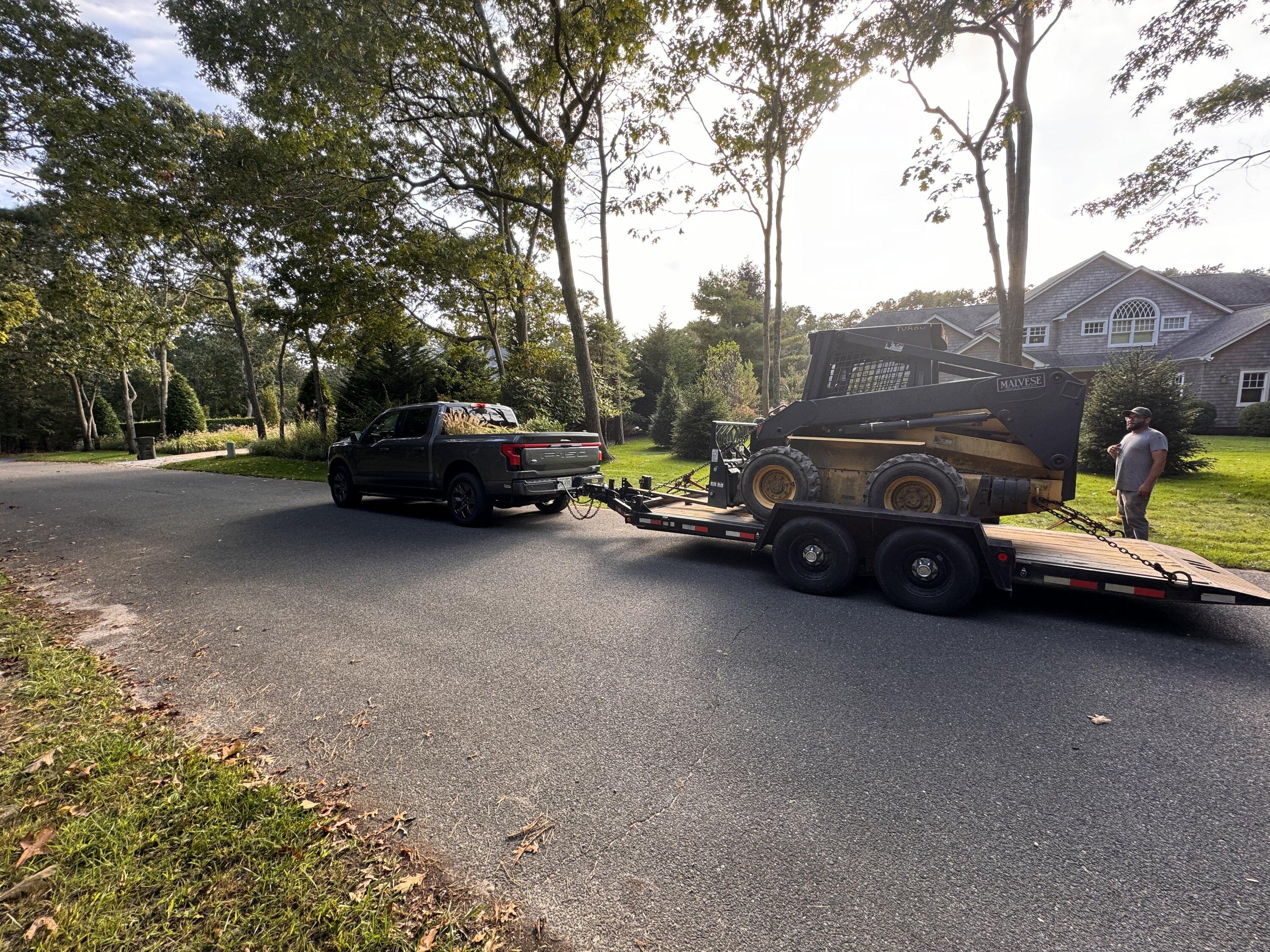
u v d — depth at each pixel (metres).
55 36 15.49
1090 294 25.58
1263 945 1.63
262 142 14.90
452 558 6.43
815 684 3.37
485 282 17.61
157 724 2.94
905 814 2.24
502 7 14.43
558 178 14.96
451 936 1.69
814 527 4.98
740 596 5.02
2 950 1.61
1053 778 2.46
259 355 44.56
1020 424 4.96
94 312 23.48
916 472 4.96
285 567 6.08
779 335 17.09
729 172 16.25
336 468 10.23
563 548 6.91
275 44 15.73
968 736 2.80
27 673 3.53
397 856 2.02
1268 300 24.20
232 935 1.67
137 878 1.87
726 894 1.85
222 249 17.84
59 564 6.25
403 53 13.97
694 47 13.57
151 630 4.32
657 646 3.95
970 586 4.35
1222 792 2.36
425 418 8.98
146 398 42.50
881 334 6.20
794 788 2.41
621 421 23.73
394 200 16.38
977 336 27.31
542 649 3.91
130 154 14.81
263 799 2.29
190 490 12.62
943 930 1.71
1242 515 7.82
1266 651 3.79
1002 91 11.81
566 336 20.81
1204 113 10.58
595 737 2.82
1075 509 8.36
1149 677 3.41
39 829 2.10
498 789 2.42
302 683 3.44
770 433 5.99
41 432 33.00
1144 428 5.86
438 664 3.70
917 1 11.31
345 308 16.53
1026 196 11.78
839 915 1.77
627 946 1.67
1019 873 1.93
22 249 22.98
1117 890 1.85
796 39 13.95
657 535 7.63
